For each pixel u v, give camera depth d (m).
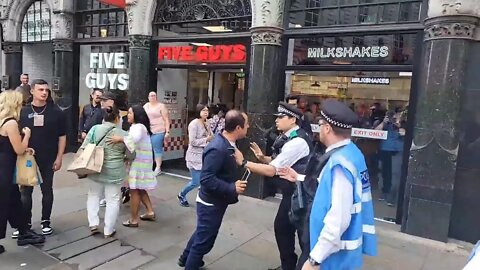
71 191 5.88
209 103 7.91
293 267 3.44
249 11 6.09
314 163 2.52
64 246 4.03
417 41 4.77
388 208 5.28
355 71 5.35
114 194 4.26
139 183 4.55
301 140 3.18
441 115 4.41
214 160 3.14
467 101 4.39
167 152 7.77
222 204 3.28
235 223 4.91
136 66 7.20
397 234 4.72
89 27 8.34
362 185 2.20
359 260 2.14
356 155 2.20
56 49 8.52
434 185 4.51
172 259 3.86
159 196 5.95
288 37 5.80
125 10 7.33
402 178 5.01
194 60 6.78
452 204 4.55
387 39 5.05
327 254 2.05
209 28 6.55
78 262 3.71
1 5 9.34
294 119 3.32
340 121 2.22
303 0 5.66
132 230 4.55
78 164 4.00
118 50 7.94
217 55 6.50
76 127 8.74
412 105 4.86
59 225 4.57
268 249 4.19
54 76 8.62
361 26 5.17
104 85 8.19
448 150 4.42
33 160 3.88
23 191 4.06
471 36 4.29
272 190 6.05
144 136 4.55
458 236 4.58
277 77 5.84
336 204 2.05
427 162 4.53
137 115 4.49
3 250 3.83
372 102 5.30
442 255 4.20
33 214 4.87
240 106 7.58
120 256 3.88
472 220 4.48
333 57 5.49
